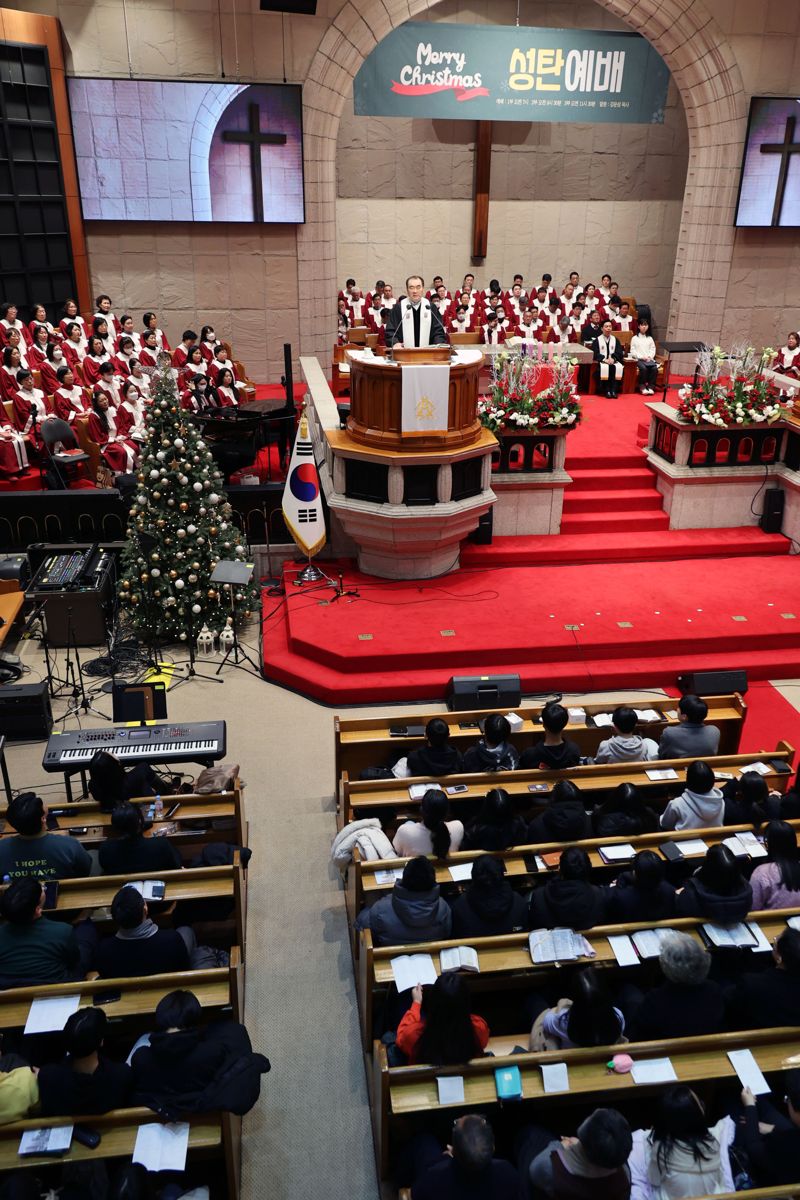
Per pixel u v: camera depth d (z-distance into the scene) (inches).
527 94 701.9
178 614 396.5
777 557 475.5
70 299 629.9
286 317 680.4
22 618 422.9
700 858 226.5
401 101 690.2
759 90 665.6
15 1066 175.2
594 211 824.9
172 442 390.0
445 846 221.6
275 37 601.3
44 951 189.0
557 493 473.7
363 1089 211.8
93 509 442.6
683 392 490.0
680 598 426.3
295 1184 189.5
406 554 436.1
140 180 615.2
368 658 374.3
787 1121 160.2
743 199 687.7
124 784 244.2
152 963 190.7
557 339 716.7
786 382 515.2
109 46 586.9
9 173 576.1
